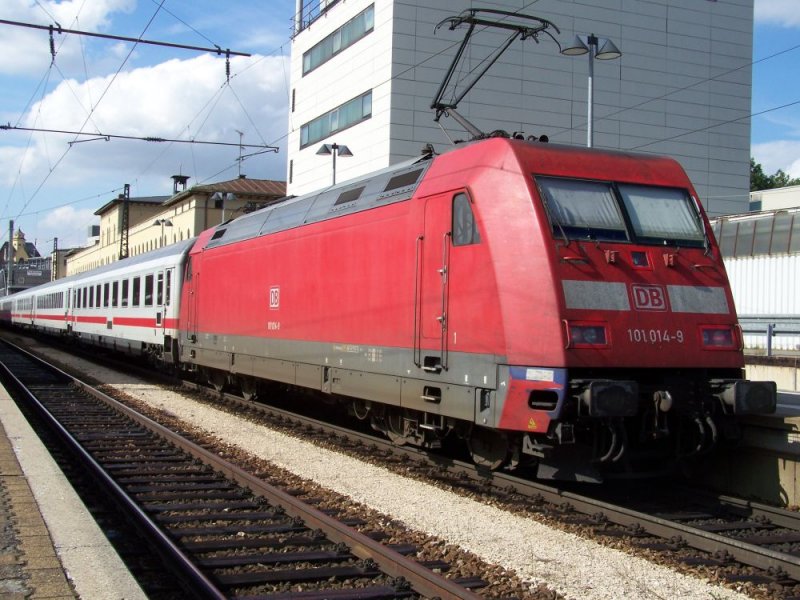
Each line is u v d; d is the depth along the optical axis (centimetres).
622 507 787
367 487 883
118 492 789
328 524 669
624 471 857
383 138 2912
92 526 571
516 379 773
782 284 2089
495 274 804
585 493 896
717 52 3359
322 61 3422
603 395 735
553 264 770
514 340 778
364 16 3070
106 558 496
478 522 735
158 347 2095
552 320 757
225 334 1572
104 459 1027
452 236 875
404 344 953
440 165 938
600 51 1752
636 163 884
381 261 1013
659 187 875
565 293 764
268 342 1362
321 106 3434
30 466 794
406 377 951
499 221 811
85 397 1739
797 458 836
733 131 3394
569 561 620
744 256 2212
